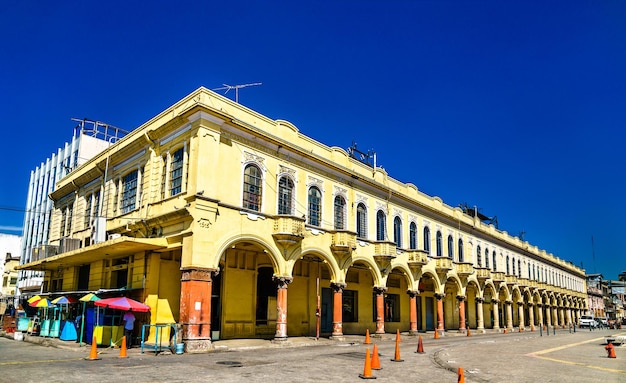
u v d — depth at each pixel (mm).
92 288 26594
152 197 23766
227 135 22453
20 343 22828
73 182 32250
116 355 17234
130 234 24812
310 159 26875
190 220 20578
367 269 34375
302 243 25375
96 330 20062
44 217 47750
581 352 21906
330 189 28406
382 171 33500
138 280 22250
